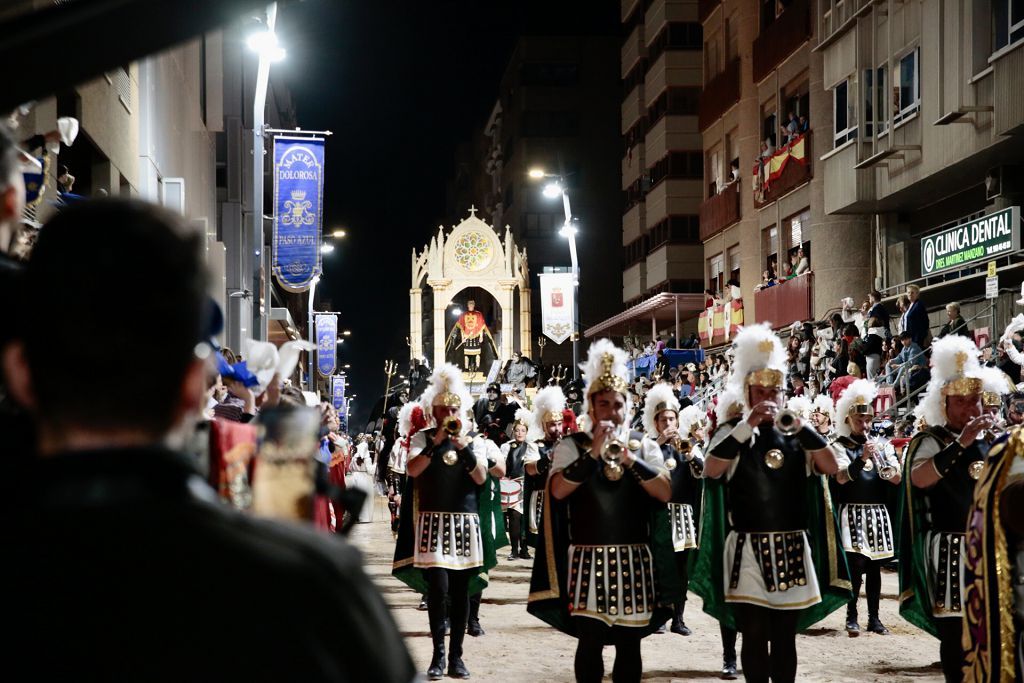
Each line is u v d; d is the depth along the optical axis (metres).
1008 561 5.23
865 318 24.80
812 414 11.87
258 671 1.35
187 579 1.36
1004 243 22.19
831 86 29.69
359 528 23.38
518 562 17.48
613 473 6.66
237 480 3.56
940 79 23.81
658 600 6.89
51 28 1.40
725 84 40.19
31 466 1.47
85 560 1.35
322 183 23.28
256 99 19.06
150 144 16.89
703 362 34.09
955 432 7.54
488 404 19.97
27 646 1.31
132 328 1.47
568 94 73.88
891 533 10.66
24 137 9.43
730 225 40.00
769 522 6.96
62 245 1.48
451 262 50.47
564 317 38.62
